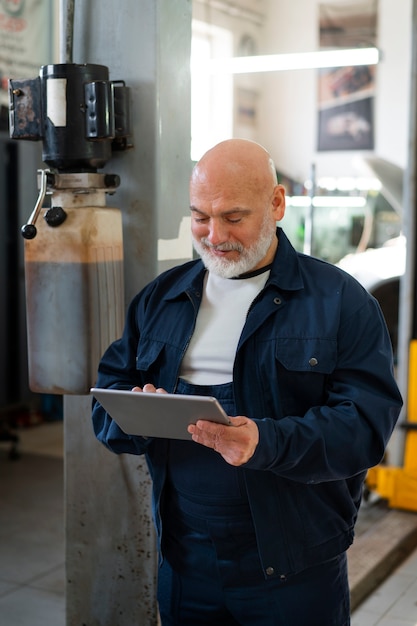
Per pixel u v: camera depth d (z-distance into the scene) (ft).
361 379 5.62
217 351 5.86
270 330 5.72
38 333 7.42
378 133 36.42
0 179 19.54
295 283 5.76
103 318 7.36
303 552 5.72
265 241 5.62
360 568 11.32
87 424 8.21
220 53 34.63
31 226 7.14
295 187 33.99
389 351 5.75
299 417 5.42
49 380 7.45
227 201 5.45
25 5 18.04
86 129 7.22
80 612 8.50
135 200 7.81
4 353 20.02
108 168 7.86
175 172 8.00
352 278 5.89
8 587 11.25
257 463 5.13
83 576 8.44
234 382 5.71
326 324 5.61
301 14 36.50
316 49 36.55
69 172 7.45
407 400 13.88
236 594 5.87
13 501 14.67
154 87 7.61
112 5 7.67
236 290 5.92
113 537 8.26
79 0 7.80
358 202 30.66
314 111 37.32
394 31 35.65
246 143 5.64
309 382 5.63
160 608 6.46
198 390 5.87
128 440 6.13
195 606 6.13
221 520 5.80
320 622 5.83
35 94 7.35
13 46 17.93
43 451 18.01
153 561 8.13
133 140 7.73
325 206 31.01
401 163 36.14
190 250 8.41
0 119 18.58
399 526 13.05
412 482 13.67
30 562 12.09
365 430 5.45
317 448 5.28
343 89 36.78
